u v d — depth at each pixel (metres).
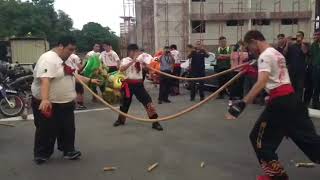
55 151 7.87
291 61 11.06
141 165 6.85
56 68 6.82
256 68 6.26
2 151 7.98
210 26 44.78
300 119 5.34
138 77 9.62
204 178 6.11
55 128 7.12
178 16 44.25
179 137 8.84
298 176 6.09
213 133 9.17
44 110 6.58
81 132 9.55
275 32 44.78
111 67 14.29
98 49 14.34
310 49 11.77
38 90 6.96
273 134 5.39
